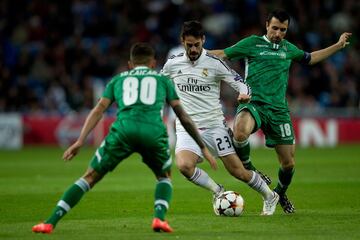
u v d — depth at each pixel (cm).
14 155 7931
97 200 4109
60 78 9681
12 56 10244
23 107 9462
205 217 3409
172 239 2728
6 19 10556
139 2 10894
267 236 2808
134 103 2802
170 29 10606
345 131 9500
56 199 4197
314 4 10888
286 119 3566
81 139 2781
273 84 3578
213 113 3534
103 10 10762
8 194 4447
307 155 7700
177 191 4591
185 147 3488
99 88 9362
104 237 2780
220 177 5591
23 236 2800
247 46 3616
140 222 3244
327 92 9738
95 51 9950
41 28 10475
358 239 2742
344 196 4281
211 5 10862
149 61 2886
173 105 2847
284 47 3631
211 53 3644
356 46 10444
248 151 3547
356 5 10919
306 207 3803
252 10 10775
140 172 6025
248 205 3903
